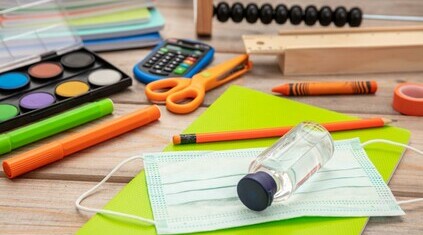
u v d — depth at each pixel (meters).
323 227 0.62
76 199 0.66
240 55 0.95
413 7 1.12
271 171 0.64
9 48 0.88
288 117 0.80
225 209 0.64
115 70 0.87
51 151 0.70
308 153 0.68
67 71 0.86
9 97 0.80
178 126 0.79
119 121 0.76
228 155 0.72
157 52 0.93
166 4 1.14
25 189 0.67
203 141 0.74
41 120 0.78
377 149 0.75
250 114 0.80
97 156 0.73
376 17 1.04
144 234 0.61
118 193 0.66
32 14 0.91
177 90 0.84
